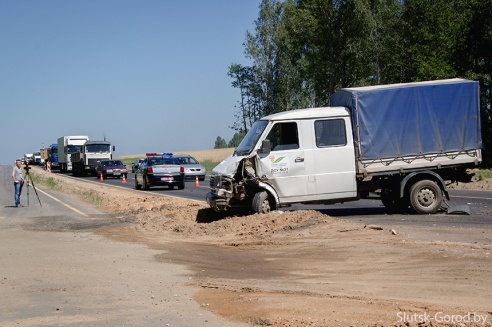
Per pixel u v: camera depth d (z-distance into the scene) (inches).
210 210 690.2
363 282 328.5
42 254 469.1
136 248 502.9
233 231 570.3
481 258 368.2
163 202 908.6
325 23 2198.6
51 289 328.8
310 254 430.3
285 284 330.0
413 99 647.1
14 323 257.8
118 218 747.4
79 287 332.8
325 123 635.5
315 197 630.5
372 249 422.9
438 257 380.2
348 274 354.6
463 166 658.2
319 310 260.2
